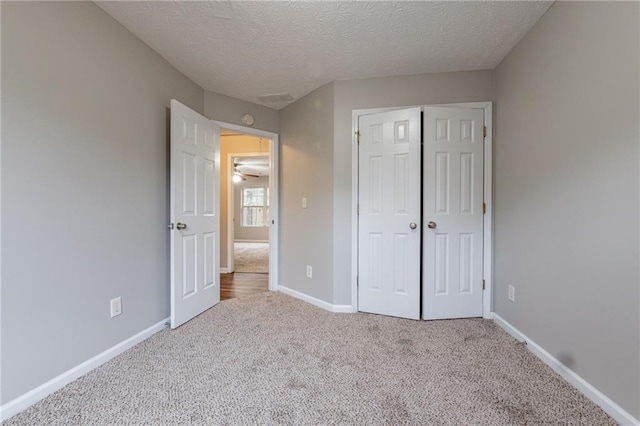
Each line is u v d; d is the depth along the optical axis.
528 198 2.04
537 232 1.93
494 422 1.32
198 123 2.66
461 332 2.29
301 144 3.22
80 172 1.70
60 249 1.59
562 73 1.68
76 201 1.68
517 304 2.18
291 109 3.35
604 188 1.40
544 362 1.83
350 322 2.52
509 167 2.30
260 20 1.91
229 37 2.10
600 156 1.42
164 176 2.40
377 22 1.93
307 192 3.14
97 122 1.80
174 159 2.34
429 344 2.09
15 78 1.38
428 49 2.26
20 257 1.41
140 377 1.68
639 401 1.23
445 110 2.57
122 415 1.36
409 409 1.41
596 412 1.38
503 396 1.50
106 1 1.74
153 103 2.28
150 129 2.25
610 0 1.35
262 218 10.35
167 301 2.44
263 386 1.59
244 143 4.76
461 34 2.06
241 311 2.80
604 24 1.39
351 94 2.77
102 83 1.83
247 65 2.51
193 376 1.69
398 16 1.87
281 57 2.38
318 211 2.99
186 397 1.50
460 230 2.58
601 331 1.42
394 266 2.65
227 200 4.75
